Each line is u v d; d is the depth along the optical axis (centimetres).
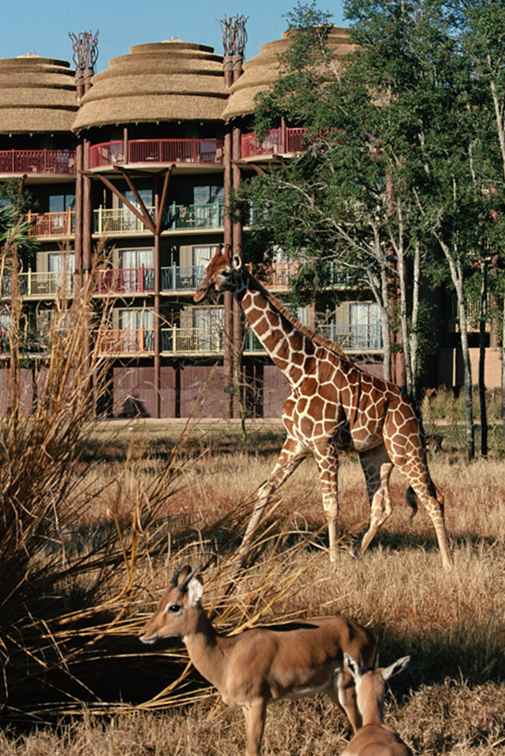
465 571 1216
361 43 3350
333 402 1418
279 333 1436
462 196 3238
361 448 1439
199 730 767
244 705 713
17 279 881
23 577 826
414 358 3591
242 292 1448
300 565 1023
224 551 1046
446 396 4950
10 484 813
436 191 3247
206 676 709
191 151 5638
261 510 998
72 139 5975
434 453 3117
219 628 866
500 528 1608
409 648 957
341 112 3400
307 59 3647
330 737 760
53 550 1035
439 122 3238
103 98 5684
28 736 779
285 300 4072
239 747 755
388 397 1437
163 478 896
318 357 1441
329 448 1407
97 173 5722
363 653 749
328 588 1102
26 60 6031
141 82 5659
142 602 858
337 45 4491
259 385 5447
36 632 834
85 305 856
